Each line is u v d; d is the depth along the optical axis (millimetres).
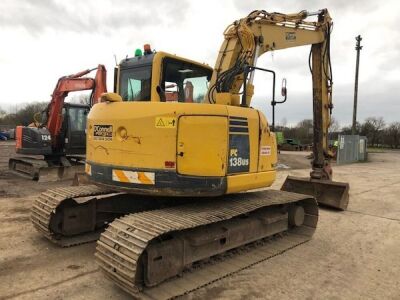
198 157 4664
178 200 5500
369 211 8852
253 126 5262
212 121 4715
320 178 8844
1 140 41031
